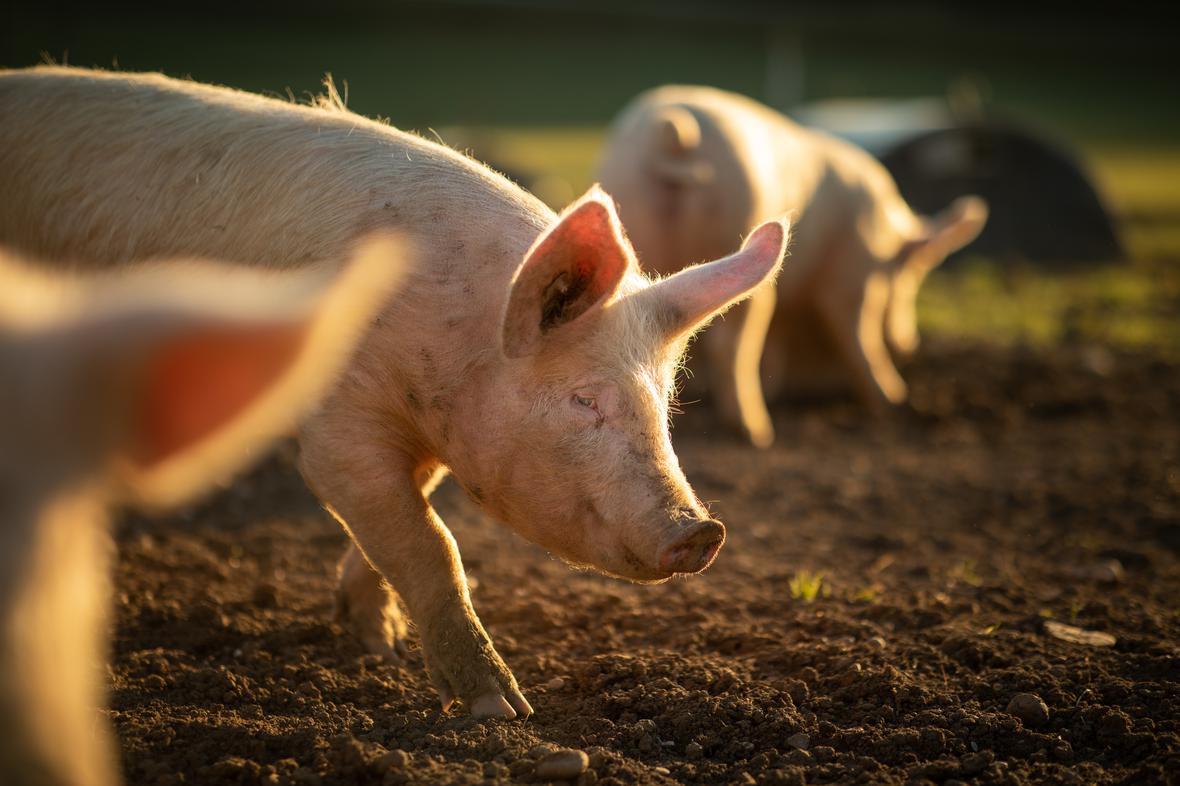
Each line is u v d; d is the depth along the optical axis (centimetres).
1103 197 1839
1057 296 1532
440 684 395
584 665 443
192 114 441
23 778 162
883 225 1047
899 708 402
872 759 363
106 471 149
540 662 453
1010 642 464
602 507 369
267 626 487
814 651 450
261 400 141
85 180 435
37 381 141
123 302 140
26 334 144
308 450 396
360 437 391
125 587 523
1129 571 610
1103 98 5281
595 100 4638
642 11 5662
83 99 451
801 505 734
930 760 370
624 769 346
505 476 384
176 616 487
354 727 381
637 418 372
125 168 432
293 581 560
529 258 340
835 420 1002
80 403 141
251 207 414
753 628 496
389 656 465
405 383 390
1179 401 1041
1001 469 828
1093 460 850
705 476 788
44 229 439
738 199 868
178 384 140
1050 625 489
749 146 885
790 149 964
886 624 496
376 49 4931
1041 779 354
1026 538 670
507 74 4862
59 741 168
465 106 4306
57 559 159
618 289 367
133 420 143
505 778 339
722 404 911
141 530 626
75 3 4547
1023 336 1292
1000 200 1797
